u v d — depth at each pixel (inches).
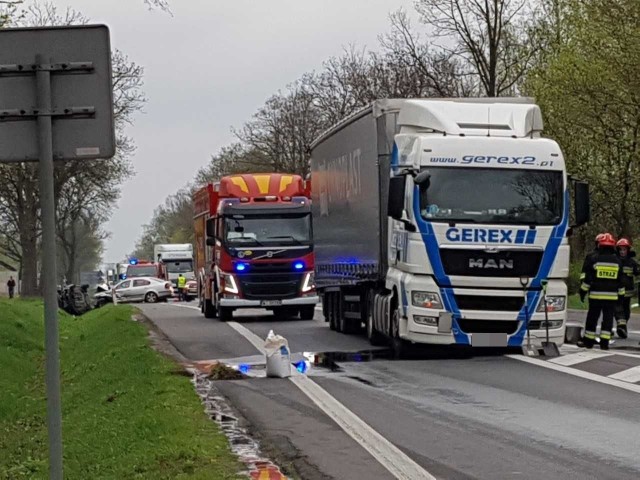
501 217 653.9
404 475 330.6
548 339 665.6
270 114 2743.6
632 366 603.2
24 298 2210.9
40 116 228.1
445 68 1991.9
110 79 231.0
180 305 1910.7
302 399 507.5
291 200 1157.1
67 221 3366.1
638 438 389.4
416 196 653.3
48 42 229.8
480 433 406.0
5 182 2167.8
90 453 398.3
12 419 585.6
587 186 676.1
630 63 1233.4
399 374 601.9
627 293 813.2
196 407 474.6
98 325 1110.4
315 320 1197.7
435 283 652.7
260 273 1147.9
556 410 457.7
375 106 749.3
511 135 671.8
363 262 799.1
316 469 341.1
